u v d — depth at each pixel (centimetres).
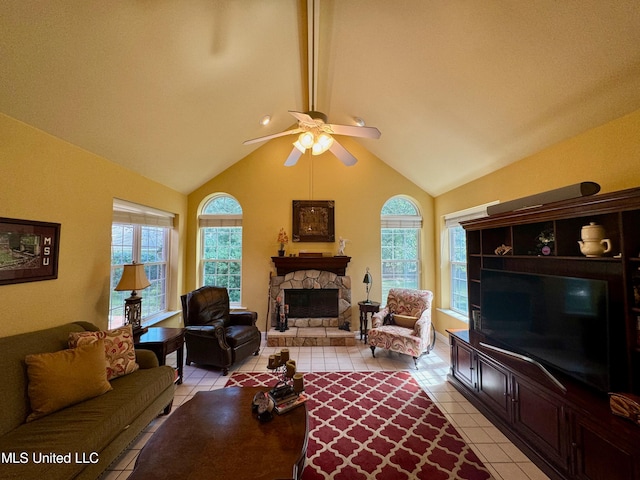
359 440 212
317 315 464
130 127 261
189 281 462
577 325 180
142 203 342
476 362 259
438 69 238
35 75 175
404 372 332
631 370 156
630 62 163
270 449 143
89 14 158
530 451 191
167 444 146
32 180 207
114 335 228
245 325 388
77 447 144
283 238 449
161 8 176
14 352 174
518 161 292
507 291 246
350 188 478
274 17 229
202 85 257
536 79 202
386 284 491
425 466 186
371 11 214
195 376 321
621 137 193
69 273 239
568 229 210
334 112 399
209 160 406
